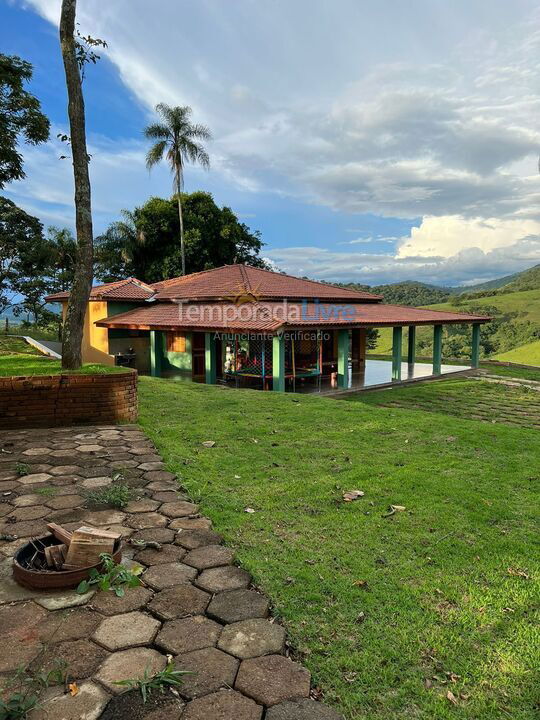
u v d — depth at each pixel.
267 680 2.19
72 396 7.02
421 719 2.05
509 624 2.70
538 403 15.14
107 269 32.81
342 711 2.07
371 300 22.28
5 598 2.78
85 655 2.31
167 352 20.06
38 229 27.59
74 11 7.37
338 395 15.71
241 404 9.11
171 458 5.51
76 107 7.45
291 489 4.66
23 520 3.82
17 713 1.93
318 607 2.77
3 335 24.03
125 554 3.32
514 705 2.14
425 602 2.88
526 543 3.71
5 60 15.63
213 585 2.95
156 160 30.05
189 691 2.11
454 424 7.88
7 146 16.47
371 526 3.90
